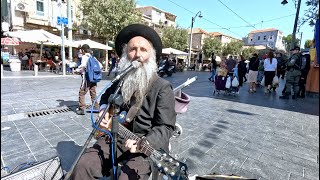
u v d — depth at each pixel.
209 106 6.12
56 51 20.45
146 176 1.62
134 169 1.59
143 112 1.72
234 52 44.19
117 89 1.69
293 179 2.51
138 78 1.70
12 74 12.09
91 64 4.56
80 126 4.00
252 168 2.73
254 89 9.53
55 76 12.09
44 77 11.60
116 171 1.63
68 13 14.60
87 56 4.69
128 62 1.82
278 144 3.50
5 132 3.60
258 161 2.91
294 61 7.62
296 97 7.92
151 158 1.50
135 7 20.94
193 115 5.06
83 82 4.66
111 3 19.12
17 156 2.80
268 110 5.86
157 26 35.97
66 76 12.62
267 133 4.01
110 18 19.33
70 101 6.02
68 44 14.76
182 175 1.46
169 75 15.73
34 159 2.73
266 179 2.49
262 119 4.94
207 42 39.81
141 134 1.74
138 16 21.75
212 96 7.91
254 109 5.94
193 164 2.77
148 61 1.79
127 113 1.71
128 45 1.85
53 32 20.84
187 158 2.92
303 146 3.46
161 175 1.64
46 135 3.53
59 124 4.08
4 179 1.58
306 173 2.65
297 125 4.56
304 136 3.91
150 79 1.74
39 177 1.75
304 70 7.87
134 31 1.83
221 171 2.63
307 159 3.02
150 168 1.65
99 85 9.23
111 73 16.39
